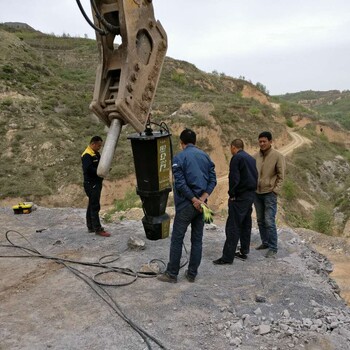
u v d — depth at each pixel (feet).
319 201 123.24
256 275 16.99
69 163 102.53
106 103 16.67
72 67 247.91
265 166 19.58
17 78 149.07
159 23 17.53
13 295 15.06
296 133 201.77
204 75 275.59
